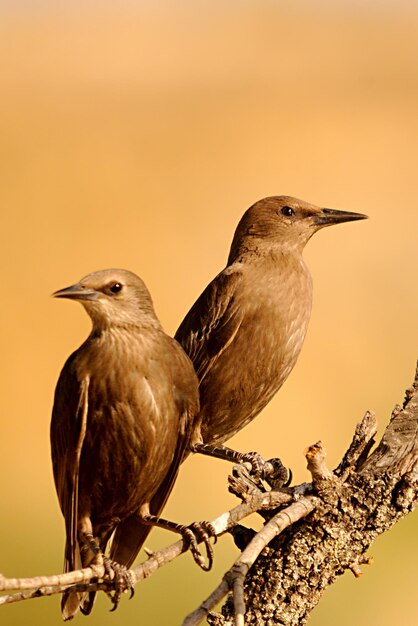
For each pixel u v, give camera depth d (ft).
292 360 39.19
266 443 70.64
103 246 88.48
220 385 38.37
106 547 35.78
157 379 32.86
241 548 31.55
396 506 30.48
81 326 80.79
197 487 65.82
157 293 85.51
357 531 30.50
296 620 30.55
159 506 34.73
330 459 70.08
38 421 74.02
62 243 89.10
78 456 32.89
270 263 39.22
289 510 29.91
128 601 51.62
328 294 83.10
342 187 99.19
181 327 39.37
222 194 96.02
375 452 31.22
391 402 75.15
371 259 87.10
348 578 54.65
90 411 32.81
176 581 53.21
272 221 39.88
